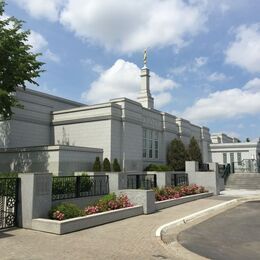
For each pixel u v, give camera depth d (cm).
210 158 4366
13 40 1728
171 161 3131
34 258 687
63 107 2878
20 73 1741
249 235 962
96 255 724
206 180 2219
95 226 1059
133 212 1276
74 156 2148
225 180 3047
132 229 1016
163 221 1164
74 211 1050
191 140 3381
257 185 2839
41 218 995
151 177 1825
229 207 1605
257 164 4184
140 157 2708
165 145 3183
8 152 2289
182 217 1251
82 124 2559
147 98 3466
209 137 4384
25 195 1002
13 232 936
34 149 2158
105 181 1527
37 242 828
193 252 771
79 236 909
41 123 2631
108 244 826
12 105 1841
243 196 2103
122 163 2491
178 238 921
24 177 1014
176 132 3419
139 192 1360
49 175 1047
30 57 1795
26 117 2494
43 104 2669
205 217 1294
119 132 2522
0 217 981
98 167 2222
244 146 4528
